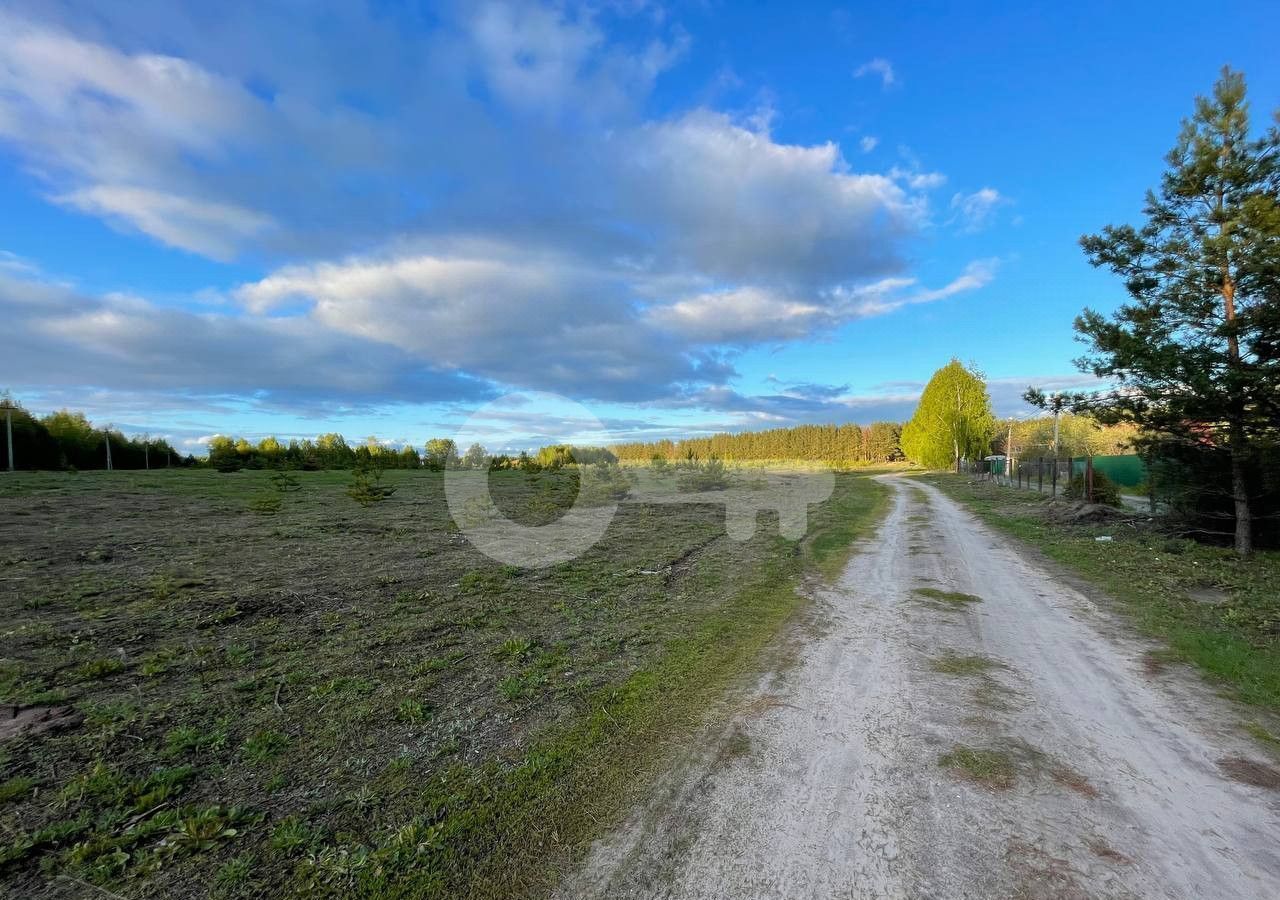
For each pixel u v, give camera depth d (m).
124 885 2.04
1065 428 35.03
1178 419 8.69
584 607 6.05
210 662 4.20
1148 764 2.93
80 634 4.63
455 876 2.14
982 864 2.20
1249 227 7.68
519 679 4.07
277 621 5.20
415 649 4.64
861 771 2.88
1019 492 20.44
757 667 4.36
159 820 2.39
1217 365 8.02
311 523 10.98
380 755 3.00
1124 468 20.52
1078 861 2.21
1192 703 3.65
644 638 5.06
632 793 2.69
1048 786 2.73
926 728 3.35
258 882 2.08
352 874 2.12
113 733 3.10
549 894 2.05
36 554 7.59
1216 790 2.70
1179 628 5.16
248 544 8.78
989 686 3.96
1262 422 7.97
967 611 5.94
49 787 2.60
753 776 2.83
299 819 2.44
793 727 3.36
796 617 5.74
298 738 3.16
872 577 7.64
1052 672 4.23
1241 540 8.45
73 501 13.63
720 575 7.74
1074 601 6.25
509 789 2.71
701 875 2.14
